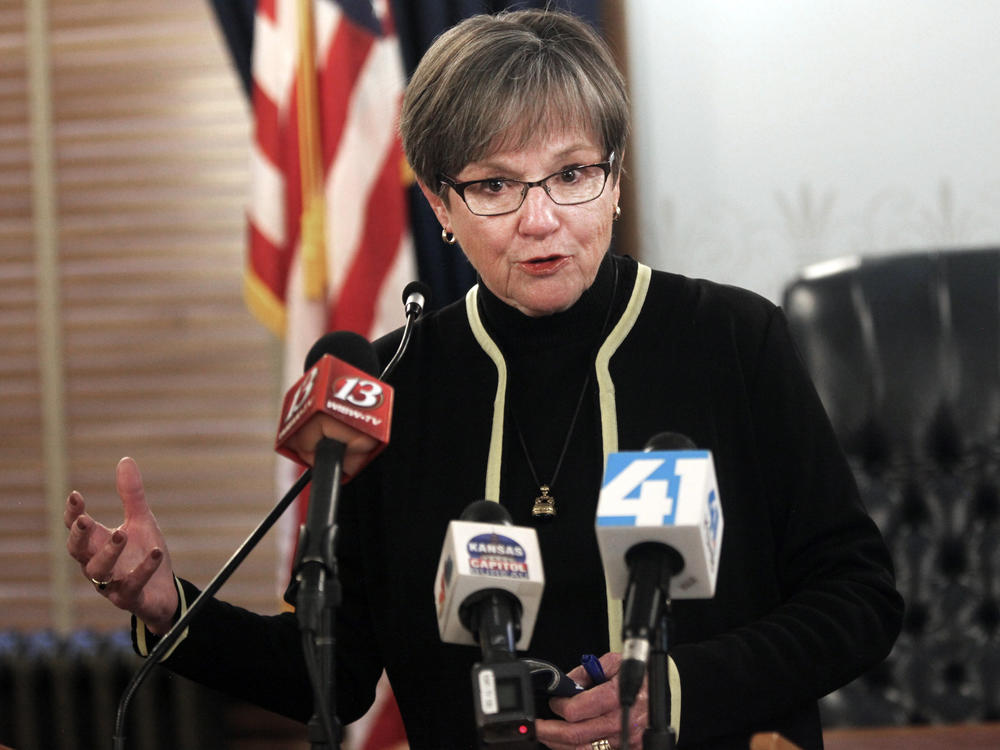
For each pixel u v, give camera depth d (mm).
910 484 4152
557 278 2416
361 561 2695
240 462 6406
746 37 5543
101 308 6492
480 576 1688
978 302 4109
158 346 6465
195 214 6418
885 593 2406
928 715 4160
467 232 2447
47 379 6508
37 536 6508
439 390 2693
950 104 5426
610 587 1797
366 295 5355
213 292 6426
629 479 1740
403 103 2523
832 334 4148
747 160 5551
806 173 5520
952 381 4090
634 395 2570
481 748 1588
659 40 5598
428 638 2547
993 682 4121
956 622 4152
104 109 6453
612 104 2393
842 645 2311
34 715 6078
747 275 5559
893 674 4184
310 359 2057
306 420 1867
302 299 5438
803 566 2488
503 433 2604
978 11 5402
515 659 1635
